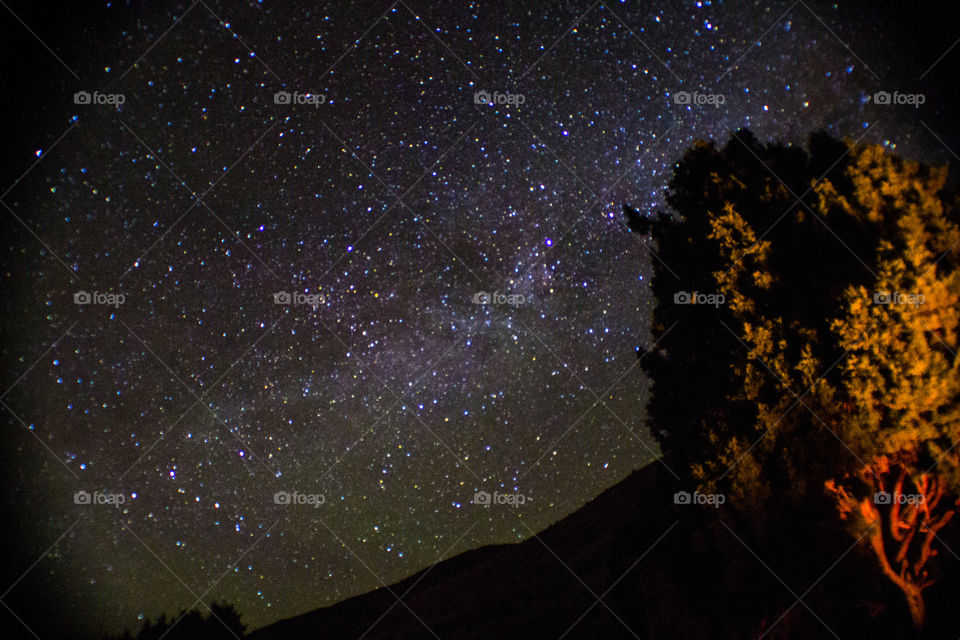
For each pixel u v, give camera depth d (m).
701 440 5.59
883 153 5.06
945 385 4.58
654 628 5.85
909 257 4.70
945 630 4.64
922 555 4.77
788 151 5.50
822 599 4.84
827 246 5.00
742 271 5.33
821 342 4.92
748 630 5.16
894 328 4.64
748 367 5.16
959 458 4.64
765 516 5.07
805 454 4.90
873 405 4.77
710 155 5.82
